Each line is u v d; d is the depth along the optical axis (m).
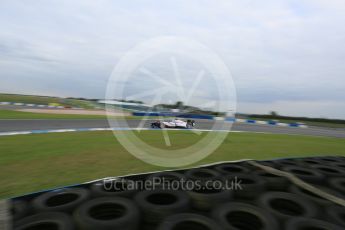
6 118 16.80
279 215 2.13
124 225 1.93
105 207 2.26
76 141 9.29
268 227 1.98
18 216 2.15
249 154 8.31
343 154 9.77
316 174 3.34
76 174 5.16
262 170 3.49
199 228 1.98
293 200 2.45
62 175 5.06
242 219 2.20
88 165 5.90
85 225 1.89
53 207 2.21
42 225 1.96
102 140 9.71
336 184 3.05
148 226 2.15
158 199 2.55
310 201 2.47
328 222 2.14
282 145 11.24
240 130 18.67
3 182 4.54
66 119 18.80
